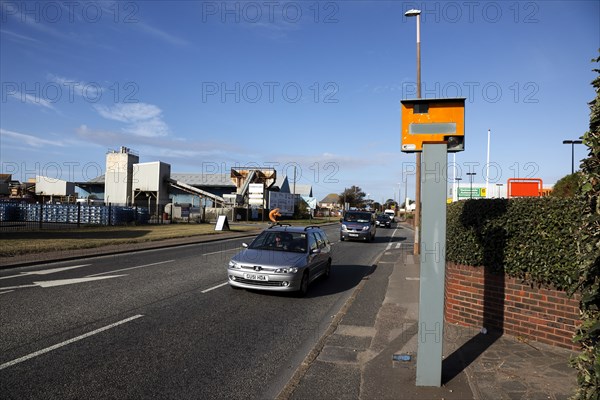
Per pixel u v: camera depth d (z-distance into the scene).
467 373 4.52
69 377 4.47
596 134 2.88
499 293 5.90
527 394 4.01
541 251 5.33
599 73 2.91
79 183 62.28
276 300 8.65
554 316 5.33
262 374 4.75
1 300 7.77
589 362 2.68
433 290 4.22
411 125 4.58
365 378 4.50
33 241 17.56
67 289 8.91
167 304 7.87
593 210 2.82
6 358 4.95
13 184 68.06
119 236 21.77
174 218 40.28
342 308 7.91
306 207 67.31
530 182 18.36
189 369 4.82
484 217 6.00
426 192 4.26
